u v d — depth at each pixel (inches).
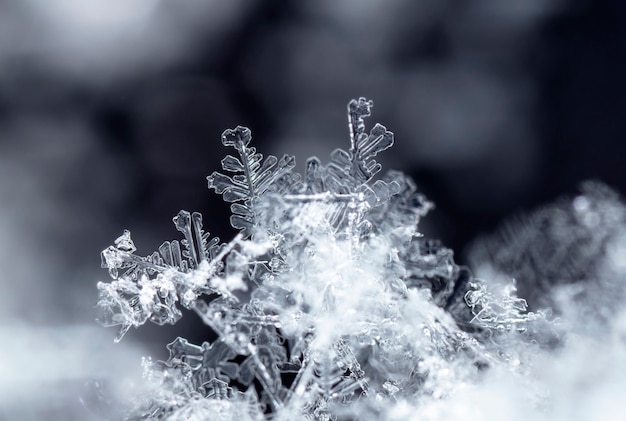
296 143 2.6
